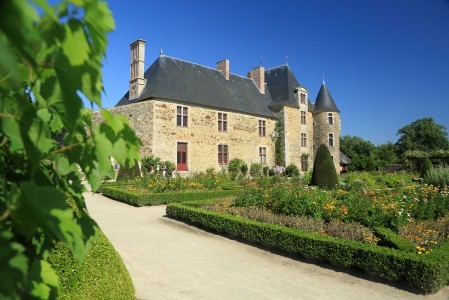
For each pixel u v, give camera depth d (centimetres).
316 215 819
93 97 80
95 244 377
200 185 1658
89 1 75
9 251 68
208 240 797
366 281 547
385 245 652
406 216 789
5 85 72
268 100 3150
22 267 69
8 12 56
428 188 1112
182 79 2453
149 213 1143
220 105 2553
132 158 120
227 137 2614
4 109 79
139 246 731
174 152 2245
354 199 873
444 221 811
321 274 579
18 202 78
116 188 1563
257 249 727
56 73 79
